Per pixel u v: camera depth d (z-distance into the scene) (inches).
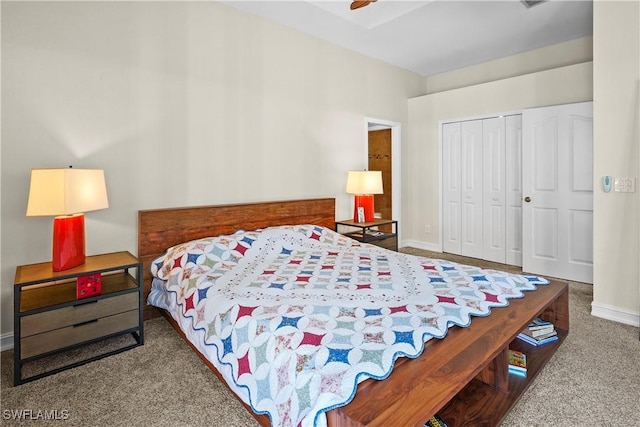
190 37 114.0
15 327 70.2
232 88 124.4
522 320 61.7
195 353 83.5
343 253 111.0
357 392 41.7
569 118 140.7
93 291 81.0
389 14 134.0
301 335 53.4
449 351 51.1
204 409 63.6
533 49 167.0
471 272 86.9
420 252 190.4
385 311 61.8
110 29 98.7
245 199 129.3
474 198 176.6
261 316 60.9
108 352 83.4
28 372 74.9
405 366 47.0
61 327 76.1
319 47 151.5
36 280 72.6
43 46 88.6
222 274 87.0
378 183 156.9
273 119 136.3
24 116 86.6
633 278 98.7
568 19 136.7
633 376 72.9
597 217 104.8
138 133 104.5
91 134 96.3
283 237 115.7
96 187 84.5
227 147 123.6
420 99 194.1
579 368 76.1
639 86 95.8
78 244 83.5
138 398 66.6
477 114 171.6
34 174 77.1
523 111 153.9
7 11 83.7
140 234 103.4
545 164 147.9
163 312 104.5
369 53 170.2
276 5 123.6
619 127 99.6
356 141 169.5
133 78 103.0
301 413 42.4
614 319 102.0
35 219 89.0
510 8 128.0
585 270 138.8
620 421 59.4
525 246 154.6
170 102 110.3
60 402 65.3
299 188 146.3
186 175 114.4
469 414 53.2
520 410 62.5
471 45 161.8
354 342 50.8
